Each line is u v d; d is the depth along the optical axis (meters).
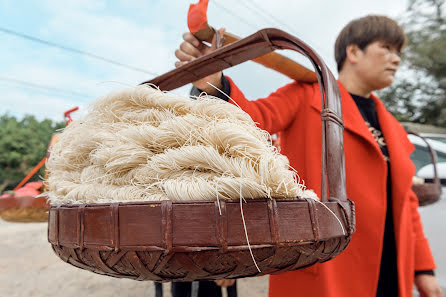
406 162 1.14
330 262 1.00
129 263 0.44
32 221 2.26
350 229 0.55
